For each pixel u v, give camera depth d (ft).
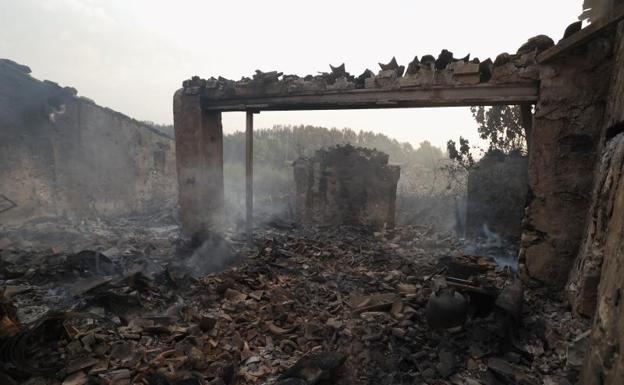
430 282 24.88
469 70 22.91
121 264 29.19
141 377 14.53
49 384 13.94
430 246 42.37
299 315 20.90
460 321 16.90
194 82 36.17
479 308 18.01
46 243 39.99
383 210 53.52
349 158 55.06
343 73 29.19
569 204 19.66
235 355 16.52
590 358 11.27
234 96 33.91
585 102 18.94
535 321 17.25
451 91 24.09
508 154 44.32
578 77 19.01
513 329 16.48
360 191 54.70
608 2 19.75
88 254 27.27
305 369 14.30
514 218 40.70
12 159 50.65
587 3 22.67
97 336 17.04
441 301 17.12
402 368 15.46
